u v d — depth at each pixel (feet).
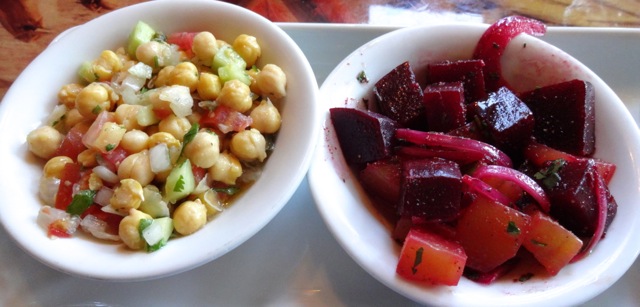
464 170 0.67
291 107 0.68
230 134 0.68
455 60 0.76
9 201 0.60
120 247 0.60
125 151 0.64
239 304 0.63
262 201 0.61
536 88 0.71
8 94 0.67
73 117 0.68
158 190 0.64
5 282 0.64
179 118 0.66
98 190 0.63
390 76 0.72
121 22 0.74
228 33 0.75
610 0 0.90
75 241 0.60
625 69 0.81
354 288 0.63
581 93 0.66
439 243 0.57
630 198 0.63
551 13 0.89
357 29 0.81
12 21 0.87
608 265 0.58
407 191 0.61
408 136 0.67
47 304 0.62
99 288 0.63
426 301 0.55
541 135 0.70
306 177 0.68
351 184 0.67
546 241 0.59
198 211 0.61
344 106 0.70
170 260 0.57
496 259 0.60
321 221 0.68
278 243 0.67
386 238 0.63
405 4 0.91
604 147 0.68
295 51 0.71
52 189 0.63
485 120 0.67
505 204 0.62
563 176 0.63
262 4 0.90
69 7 0.89
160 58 0.72
